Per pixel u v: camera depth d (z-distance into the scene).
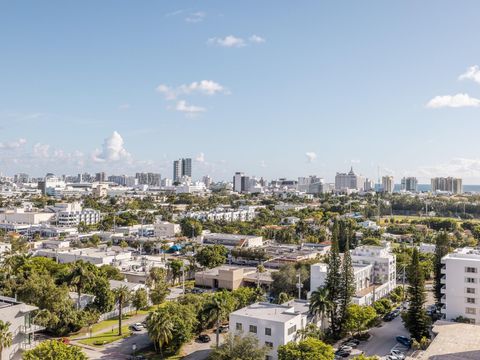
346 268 123.31
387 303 143.62
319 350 93.31
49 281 129.38
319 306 115.69
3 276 139.62
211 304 110.44
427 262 199.12
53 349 81.69
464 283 135.88
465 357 90.00
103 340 117.31
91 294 137.38
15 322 93.00
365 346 117.12
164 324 105.25
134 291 147.38
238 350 92.62
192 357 107.81
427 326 120.06
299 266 180.75
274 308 115.94
